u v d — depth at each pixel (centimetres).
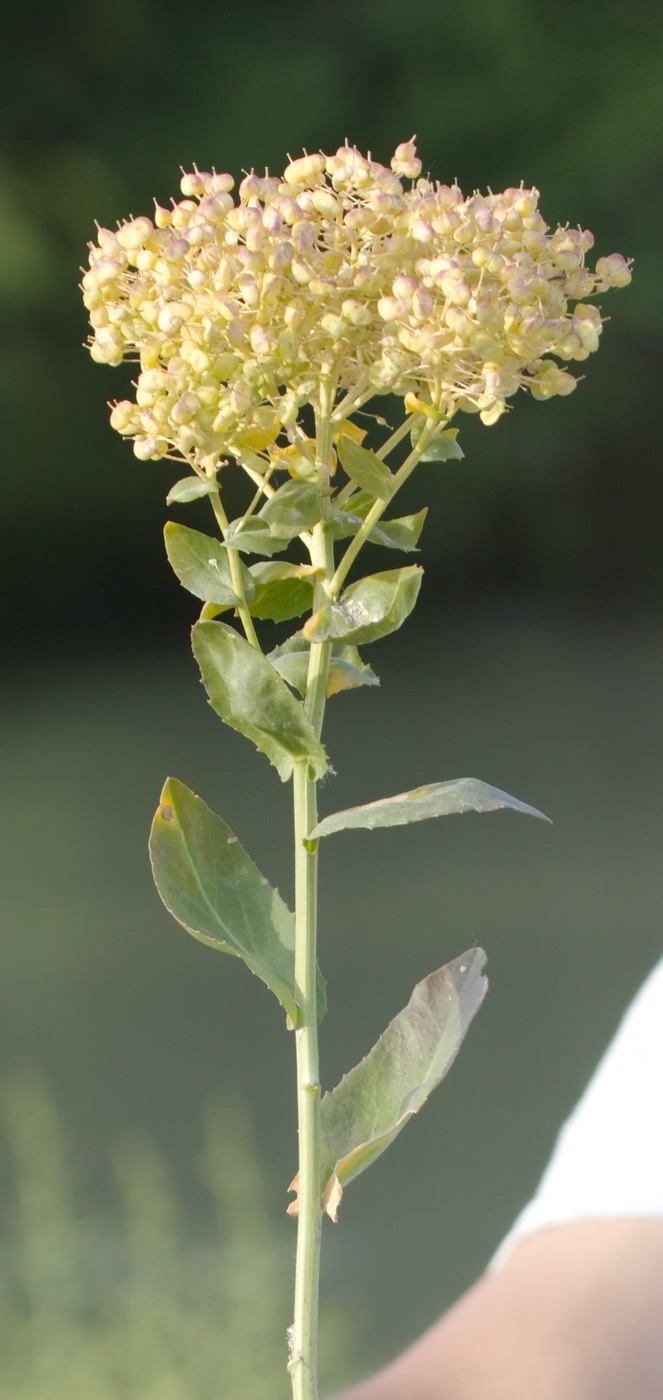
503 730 656
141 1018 315
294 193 54
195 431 54
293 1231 185
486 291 53
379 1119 54
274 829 497
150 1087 264
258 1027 304
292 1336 53
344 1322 154
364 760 604
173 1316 143
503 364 53
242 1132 224
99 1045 295
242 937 54
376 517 55
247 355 54
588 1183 65
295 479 55
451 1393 61
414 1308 163
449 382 54
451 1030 54
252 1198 162
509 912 390
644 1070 66
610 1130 66
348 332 53
